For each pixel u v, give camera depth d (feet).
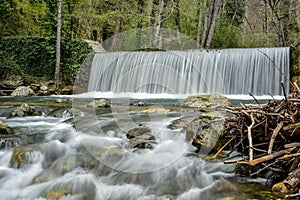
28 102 32.96
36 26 65.10
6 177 13.47
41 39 52.29
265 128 12.33
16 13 61.57
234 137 13.60
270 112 12.53
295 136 11.74
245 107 13.76
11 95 41.63
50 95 43.86
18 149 14.96
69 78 51.44
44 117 24.56
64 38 52.90
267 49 35.91
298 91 13.10
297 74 33.88
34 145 15.72
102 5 71.00
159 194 11.80
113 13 62.90
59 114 24.93
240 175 12.48
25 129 19.40
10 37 52.60
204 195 11.42
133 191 12.05
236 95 36.55
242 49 37.29
